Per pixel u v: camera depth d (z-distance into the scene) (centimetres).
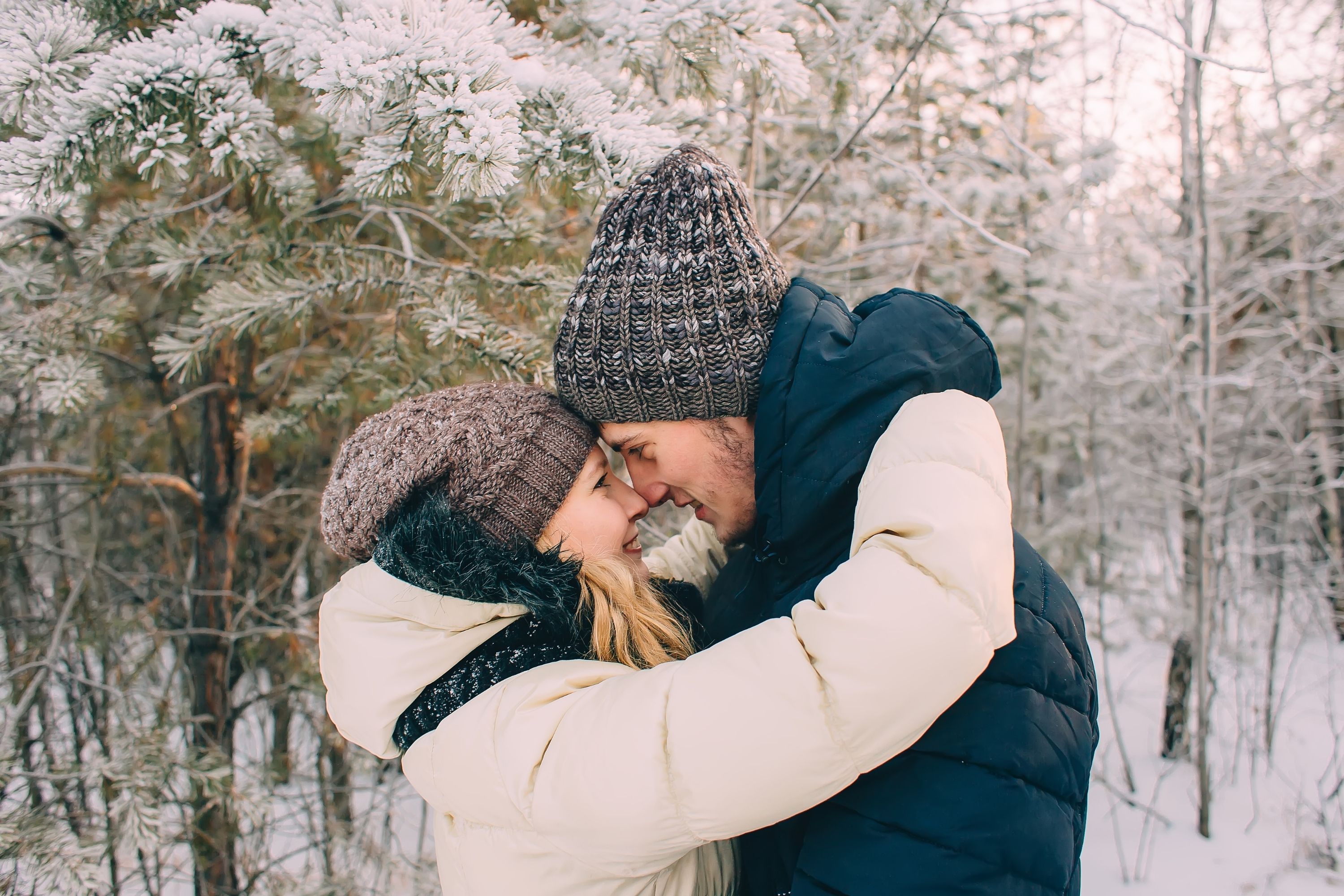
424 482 81
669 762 63
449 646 79
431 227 202
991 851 68
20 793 259
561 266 164
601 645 81
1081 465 541
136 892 278
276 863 265
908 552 64
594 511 87
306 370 258
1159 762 393
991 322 390
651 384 82
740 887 91
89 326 172
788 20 167
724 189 80
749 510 91
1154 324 395
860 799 72
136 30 108
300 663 280
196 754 218
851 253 301
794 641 64
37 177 93
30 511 342
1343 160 414
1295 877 303
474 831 75
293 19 97
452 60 95
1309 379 392
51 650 225
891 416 76
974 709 72
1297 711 427
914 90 326
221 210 192
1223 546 379
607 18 130
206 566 248
